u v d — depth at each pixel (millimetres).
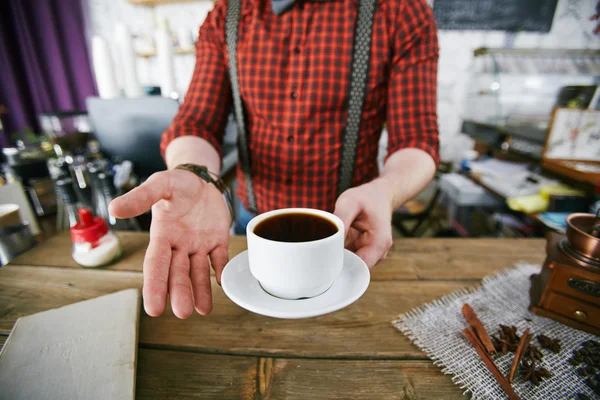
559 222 1334
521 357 454
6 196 1182
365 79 862
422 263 740
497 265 731
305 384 430
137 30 2947
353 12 821
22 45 2639
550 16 2418
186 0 2789
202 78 958
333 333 521
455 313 563
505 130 2008
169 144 864
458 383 427
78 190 1294
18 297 626
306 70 855
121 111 1354
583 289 507
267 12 861
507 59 2322
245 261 536
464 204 1843
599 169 1405
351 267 516
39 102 2822
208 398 411
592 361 451
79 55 2879
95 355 458
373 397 410
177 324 544
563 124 1544
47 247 827
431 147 804
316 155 930
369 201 582
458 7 2430
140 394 417
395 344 498
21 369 434
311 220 502
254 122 979
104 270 721
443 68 2605
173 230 500
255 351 487
